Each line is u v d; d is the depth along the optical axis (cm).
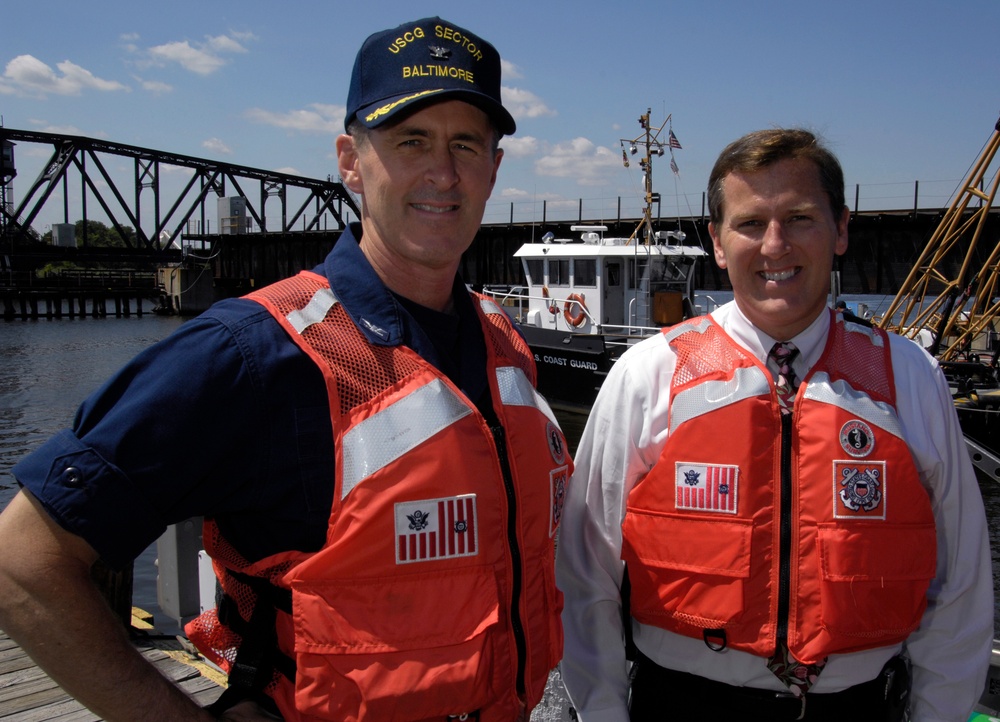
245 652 141
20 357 2892
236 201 4869
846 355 189
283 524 136
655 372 198
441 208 150
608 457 198
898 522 176
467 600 137
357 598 132
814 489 177
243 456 132
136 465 123
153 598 807
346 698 130
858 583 173
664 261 1420
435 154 149
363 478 132
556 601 166
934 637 189
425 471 135
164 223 4784
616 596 203
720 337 196
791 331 191
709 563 178
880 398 183
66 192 4728
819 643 173
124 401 126
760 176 181
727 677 183
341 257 149
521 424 157
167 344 130
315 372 135
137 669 125
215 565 152
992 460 357
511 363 167
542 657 158
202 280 4791
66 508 118
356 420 134
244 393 129
